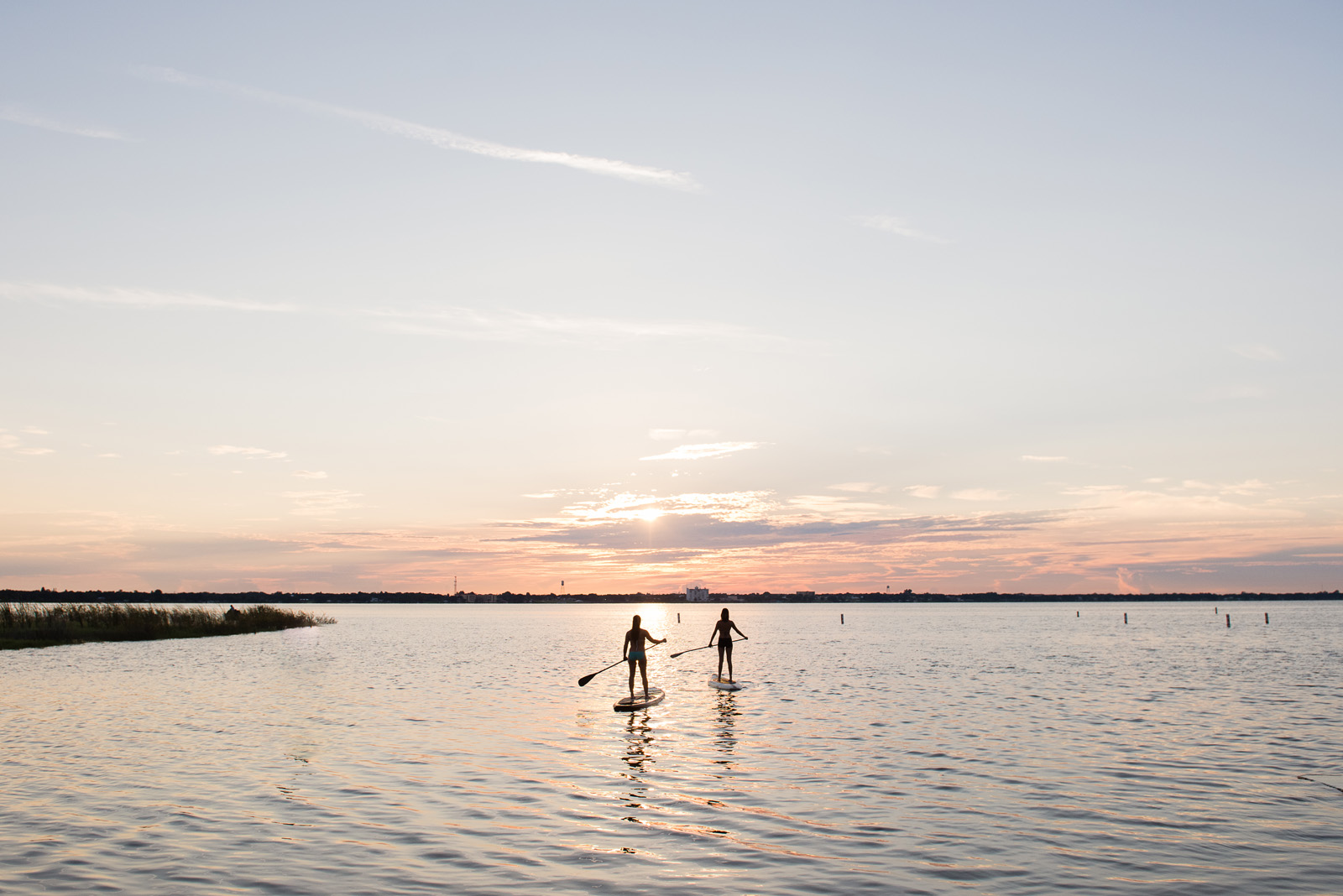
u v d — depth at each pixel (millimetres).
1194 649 53000
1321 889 9453
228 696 26031
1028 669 37188
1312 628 91250
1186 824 11984
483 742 18297
